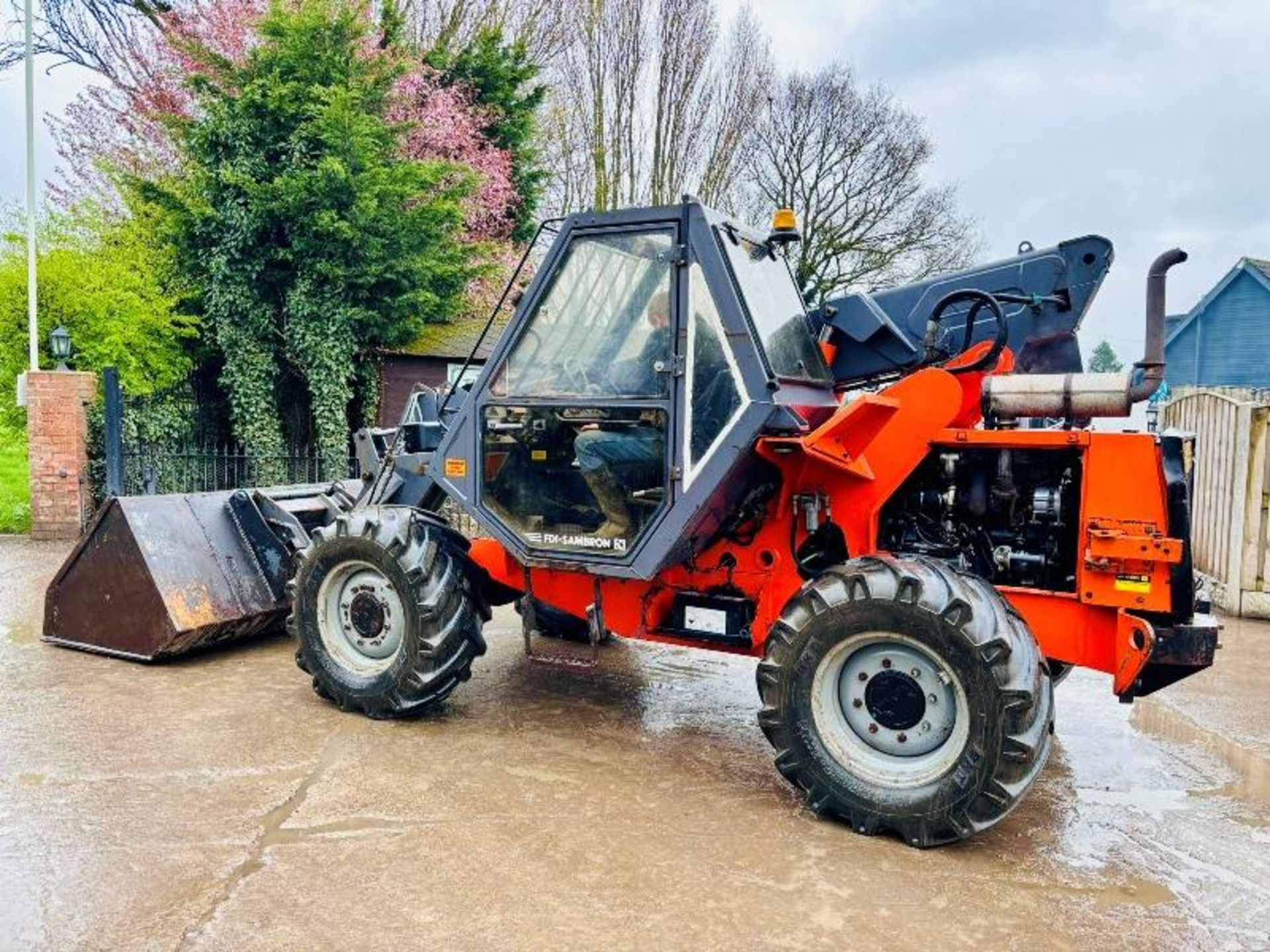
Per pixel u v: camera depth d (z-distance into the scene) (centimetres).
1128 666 297
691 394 321
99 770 323
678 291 321
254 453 1064
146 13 1467
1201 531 704
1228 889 260
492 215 1475
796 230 351
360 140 1016
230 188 1021
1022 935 233
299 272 1048
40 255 1026
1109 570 303
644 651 525
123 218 1118
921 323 394
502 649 523
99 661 460
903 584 282
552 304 350
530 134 1620
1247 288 2314
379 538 375
